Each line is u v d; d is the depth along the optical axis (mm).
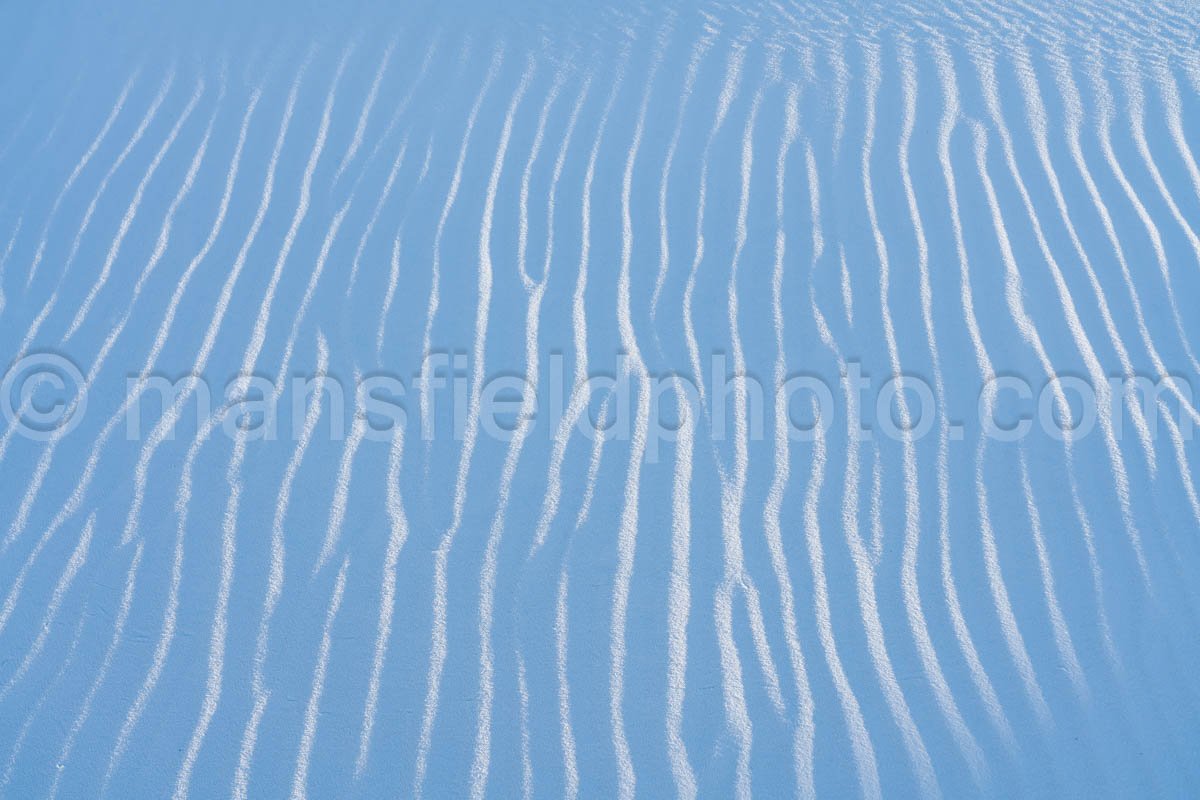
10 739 3172
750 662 3332
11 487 3711
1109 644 3395
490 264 4391
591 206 4621
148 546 3572
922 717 3234
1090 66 5293
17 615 3408
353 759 3135
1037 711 3254
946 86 5168
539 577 3514
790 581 3510
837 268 4379
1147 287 4320
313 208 4574
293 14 5480
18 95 4977
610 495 3719
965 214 4582
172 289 4262
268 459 3799
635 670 3316
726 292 4301
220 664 3316
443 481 3754
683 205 4625
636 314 4227
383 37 5375
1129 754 3180
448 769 3121
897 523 3658
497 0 5645
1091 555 3592
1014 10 5703
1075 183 4715
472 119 4973
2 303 4207
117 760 3133
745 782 3104
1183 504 3721
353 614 3424
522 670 3314
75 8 5426
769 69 5262
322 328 4156
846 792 3090
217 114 4949
